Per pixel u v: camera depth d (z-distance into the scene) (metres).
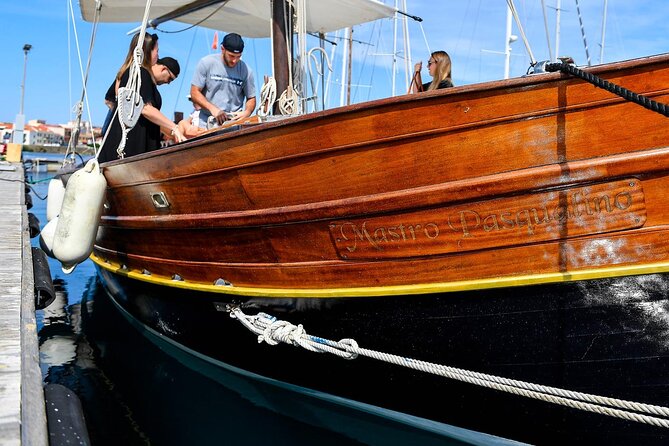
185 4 6.02
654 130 2.45
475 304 2.76
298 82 4.91
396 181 2.76
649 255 2.53
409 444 3.33
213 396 4.12
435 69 5.53
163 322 4.54
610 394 2.69
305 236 3.09
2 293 3.34
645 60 2.38
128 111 4.24
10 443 1.79
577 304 2.62
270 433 3.54
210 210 3.47
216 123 5.49
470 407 2.98
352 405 3.45
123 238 4.70
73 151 6.02
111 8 6.12
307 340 3.22
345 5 6.48
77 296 7.20
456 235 2.71
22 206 7.06
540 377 2.76
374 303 2.99
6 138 34.88
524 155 2.57
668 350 2.58
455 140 2.63
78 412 2.20
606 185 2.51
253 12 6.48
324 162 2.89
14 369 2.30
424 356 2.95
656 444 2.69
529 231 2.61
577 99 2.47
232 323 3.77
